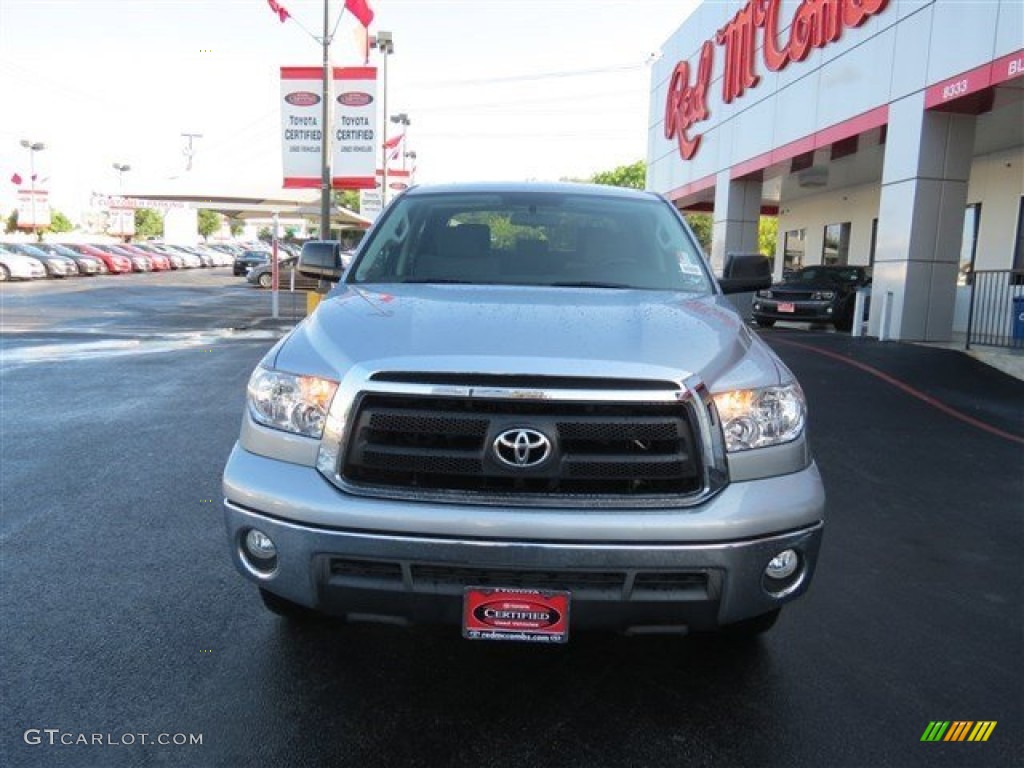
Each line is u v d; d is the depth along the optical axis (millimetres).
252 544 2820
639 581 2617
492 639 2643
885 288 14320
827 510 5469
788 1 18156
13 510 5105
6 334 15133
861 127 15172
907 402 9062
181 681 3182
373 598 2656
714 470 2670
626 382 2619
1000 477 6320
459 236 4207
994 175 17703
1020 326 12789
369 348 2787
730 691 3209
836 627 3770
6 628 3572
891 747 2865
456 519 2541
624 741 2871
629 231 4309
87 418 7738
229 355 12219
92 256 43812
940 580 4328
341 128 18156
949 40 12617
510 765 2727
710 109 23266
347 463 2662
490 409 2607
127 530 4781
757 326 18438
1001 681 3316
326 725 2924
